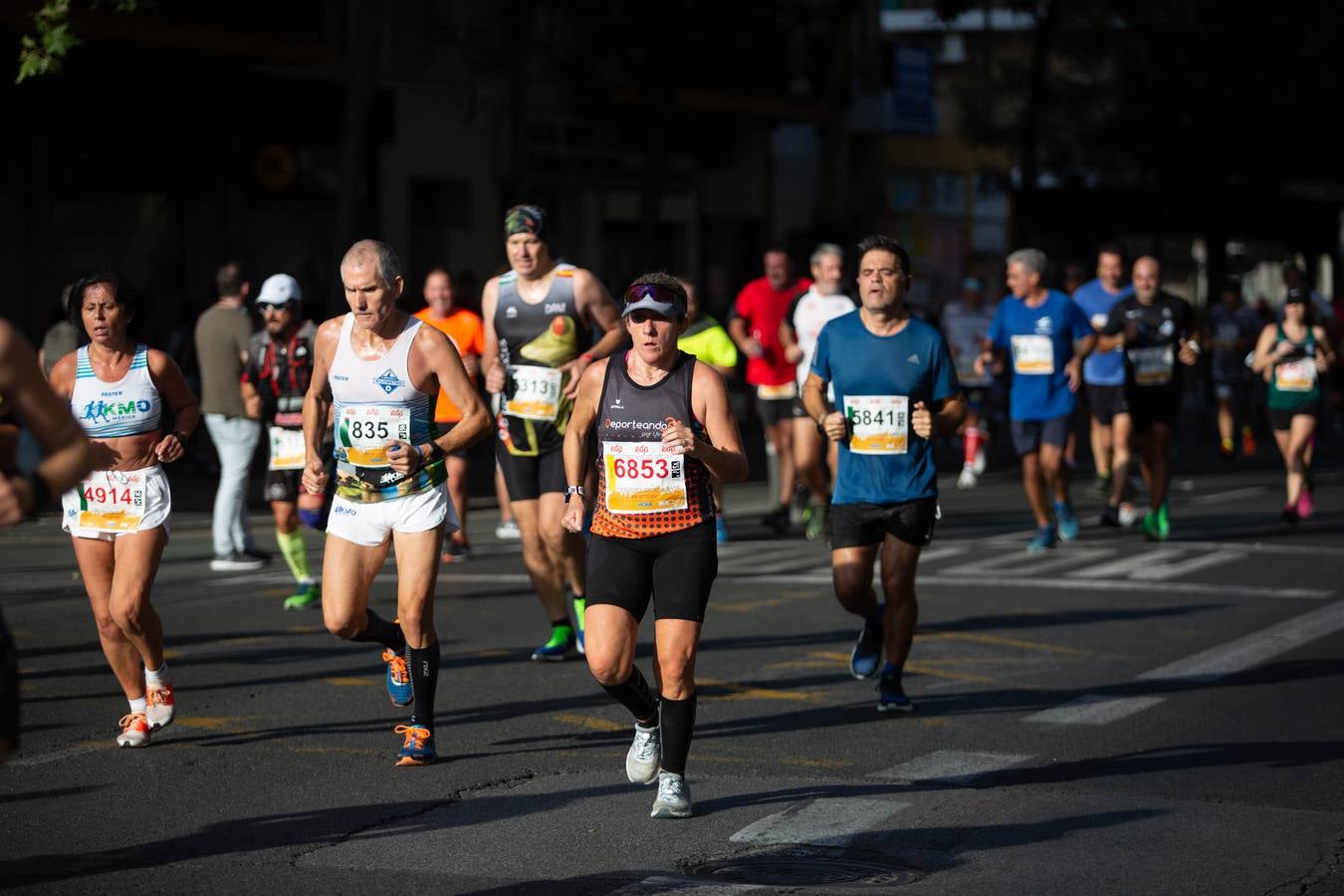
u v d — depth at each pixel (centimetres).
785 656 3139
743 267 11369
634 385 2077
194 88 7356
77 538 2369
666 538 2064
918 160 13212
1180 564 4269
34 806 2102
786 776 2266
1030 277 4438
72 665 3048
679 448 2022
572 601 3095
